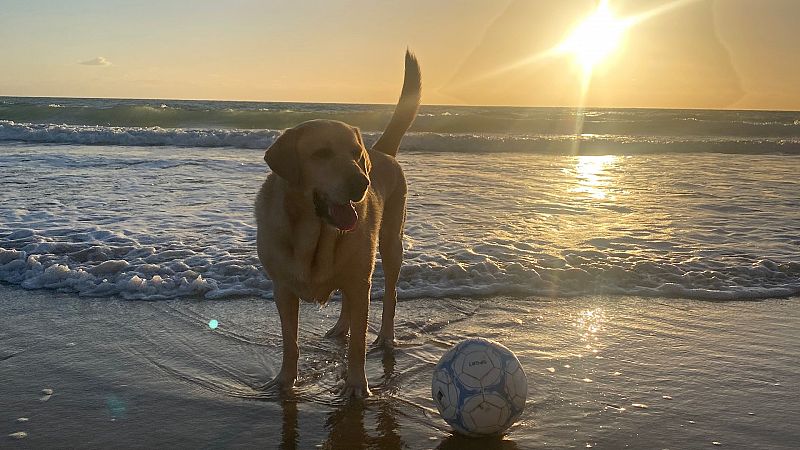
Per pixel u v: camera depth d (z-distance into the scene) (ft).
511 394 4.55
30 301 7.70
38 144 27.04
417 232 11.14
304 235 5.35
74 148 25.53
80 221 11.55
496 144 28.50
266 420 4.92
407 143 28.48
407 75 7.86
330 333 6.95
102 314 7.29
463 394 4.52
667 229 11.82
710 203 14.65
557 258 9.41
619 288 8.47
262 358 6.22
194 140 28.32
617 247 10.38
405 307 7.78
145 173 18.13
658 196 15.60
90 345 6.39
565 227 11.86
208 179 17.19
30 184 15.65
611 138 31.12
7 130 28.71
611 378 5.70
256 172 18.69
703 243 10.76
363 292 5.63
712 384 5.59
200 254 9.33
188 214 12.38
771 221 12.66
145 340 6.56
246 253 9.46
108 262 8.69
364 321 5.60
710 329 7.04
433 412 5.11
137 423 4.81
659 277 8.86
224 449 4.45
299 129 5.41
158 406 5.11
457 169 20.54
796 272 9.16
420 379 5.81
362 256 5.58
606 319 7.36
